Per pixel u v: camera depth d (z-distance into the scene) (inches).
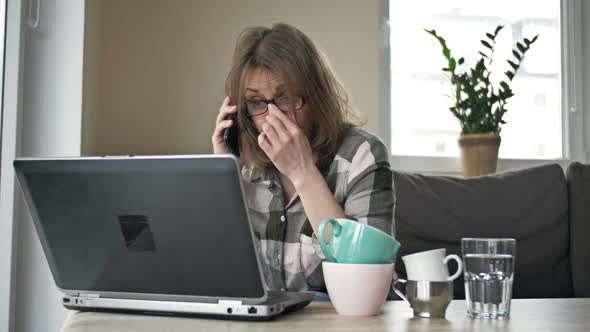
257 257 32.6
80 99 74.3
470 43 120.6
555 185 84.7
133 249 34.5
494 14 121.6
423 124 118.2
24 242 71.0
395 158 116.0
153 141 100.9
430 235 78.4
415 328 31.8
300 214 57.4
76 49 74.5
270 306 33.4
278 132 48.3
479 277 36.2
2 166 68.4
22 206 71.1
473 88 108.0
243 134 56.8
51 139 73.4
